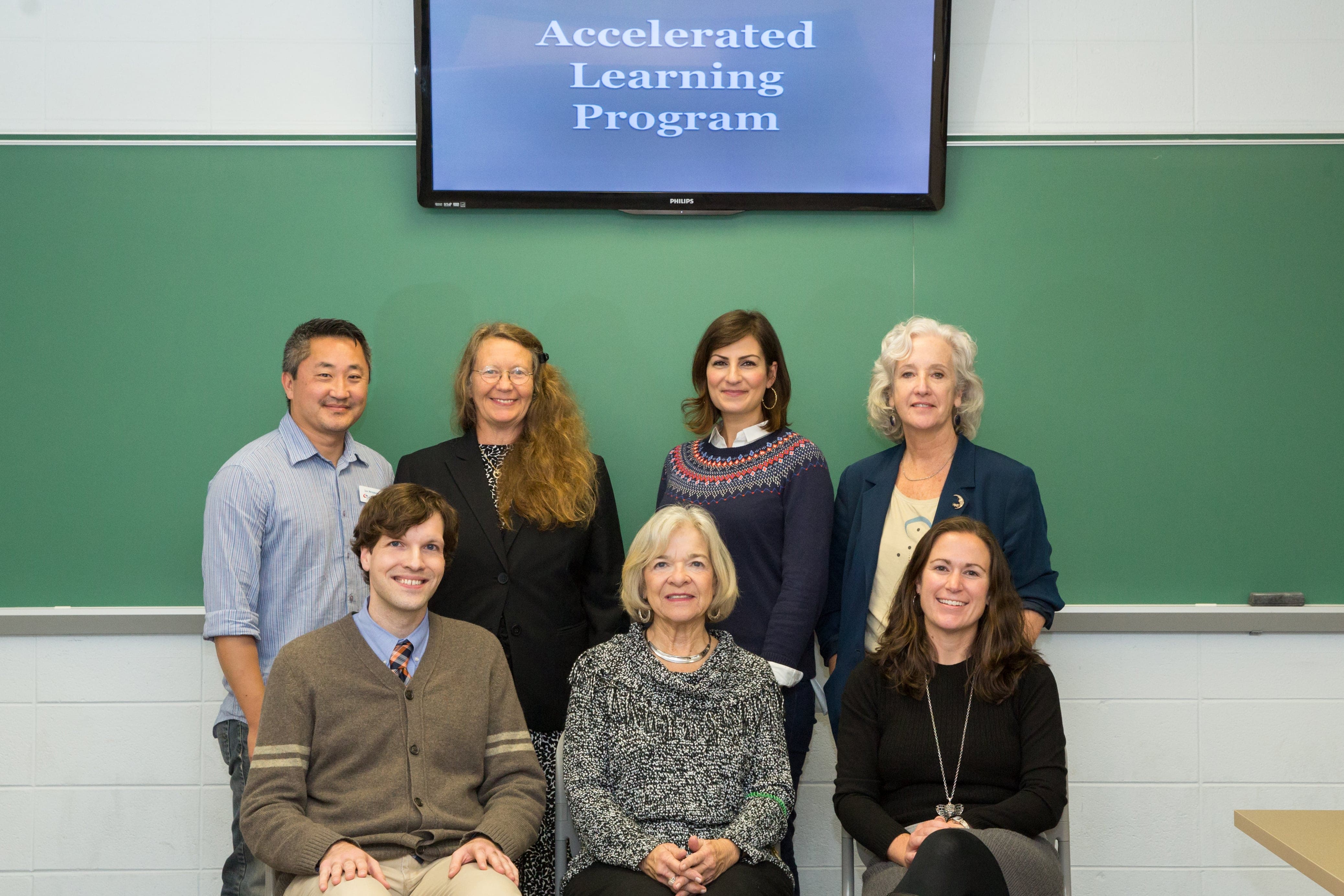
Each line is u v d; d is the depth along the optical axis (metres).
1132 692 2.69
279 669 1.87
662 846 1.81
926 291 2.69
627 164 2.64
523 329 2.45
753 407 2.34
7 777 2.62
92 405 2.63
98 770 2.63
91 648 2.63
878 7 2.62
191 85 2.64
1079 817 2.69
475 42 2.60
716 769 1.93
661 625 2.04
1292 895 2.68
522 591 2.20
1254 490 2.69
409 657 1.94
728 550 2.23
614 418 2.69
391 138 2.66
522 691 2.18
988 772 1.98
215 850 2.64
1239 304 2.70
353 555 2.26
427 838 1.83
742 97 2.63
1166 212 2.69
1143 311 2.69
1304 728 2.68
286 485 2.19
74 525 2.63
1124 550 2.69
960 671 2.04
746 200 2.64
